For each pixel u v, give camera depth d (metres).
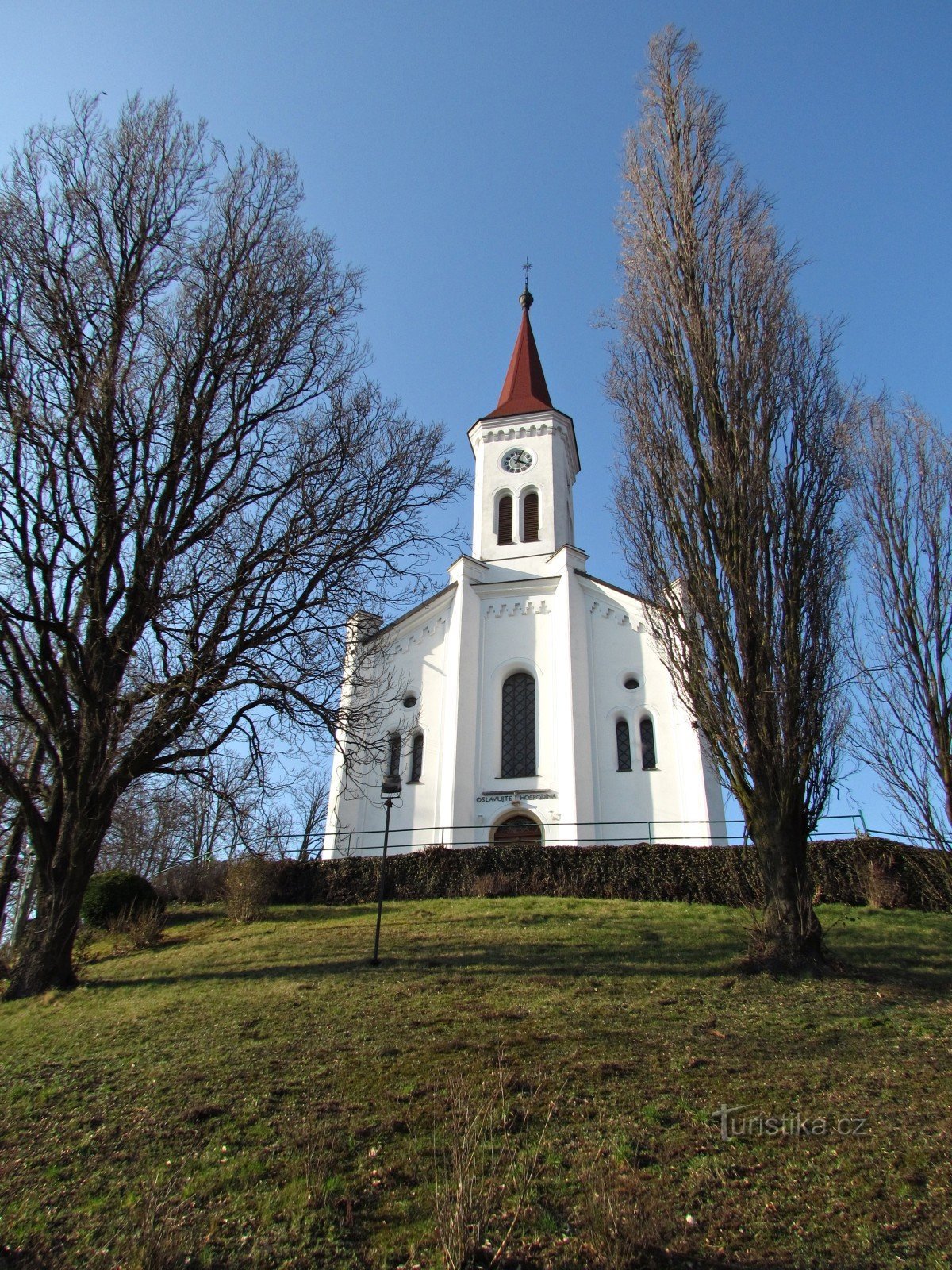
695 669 14.15
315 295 17.80
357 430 17.34
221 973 14.70
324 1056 9.86
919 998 11.82
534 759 29.61
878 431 16.25
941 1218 6.34
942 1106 8.10
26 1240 6.29
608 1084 8.78
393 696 30.84
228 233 17.42
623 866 21.12
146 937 18.97
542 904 19.83
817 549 14.04
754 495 14.16
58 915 14.38
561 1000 11.91
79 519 15.20
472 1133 7.44
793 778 13.48
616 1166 7.13
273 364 17.05
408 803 28.97
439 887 21.70
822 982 12.50
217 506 15.99
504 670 31.08
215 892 23.45
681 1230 6.28
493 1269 5.85
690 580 14.41
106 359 15.12
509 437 37.66
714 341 15.27
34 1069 10.02
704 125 16.88
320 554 16.00
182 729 14.70
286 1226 6.39
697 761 26.91
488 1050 9.84
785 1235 6.21
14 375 14.38
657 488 15.14
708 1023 10.77
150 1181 7.05
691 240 16.08
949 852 16.08
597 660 30.28
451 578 33.25
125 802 21.42
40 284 15.05
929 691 14.81
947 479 15.66
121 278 16.22
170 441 15.76
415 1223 6.41
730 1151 7.38
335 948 16.14
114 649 14.92
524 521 35.81
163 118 17.61
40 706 14.83
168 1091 9.02
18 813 17.12
